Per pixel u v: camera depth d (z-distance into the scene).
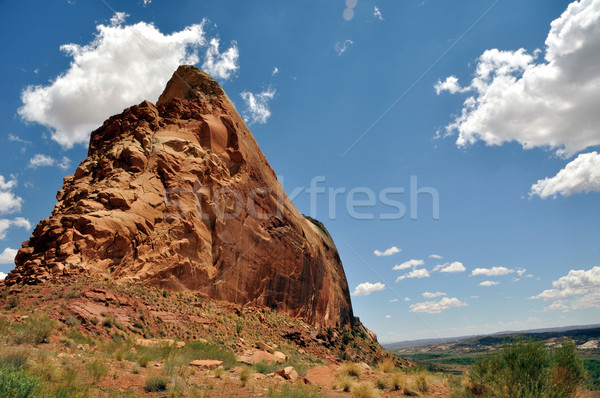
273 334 36.75
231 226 39.53
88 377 9.56
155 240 29.86
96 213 27.14
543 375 8.59
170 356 13.45
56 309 18.17
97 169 34.41
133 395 8.57
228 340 26.70
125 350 14.48
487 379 9.29
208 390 10.05
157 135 38.69
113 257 26.61
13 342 12.84
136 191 31.23
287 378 12.80
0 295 20.14
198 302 30.02
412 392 11.02
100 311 19.89
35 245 26.28
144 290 26.22
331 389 11.93
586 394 8.52
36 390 7.04
